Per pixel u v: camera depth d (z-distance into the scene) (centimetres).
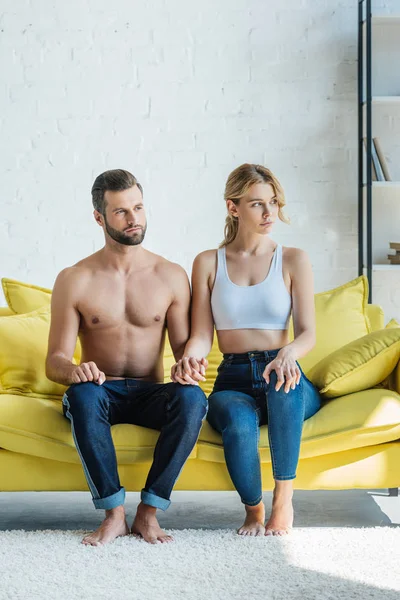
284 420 264
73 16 429
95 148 433
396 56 443
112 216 286
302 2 434
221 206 436
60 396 307
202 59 433
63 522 300
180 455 262
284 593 216
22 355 301
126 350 289
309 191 438
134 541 257
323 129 437
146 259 298
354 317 333
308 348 280
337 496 338
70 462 272
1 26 428
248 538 261
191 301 301
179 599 212
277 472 266
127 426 275
